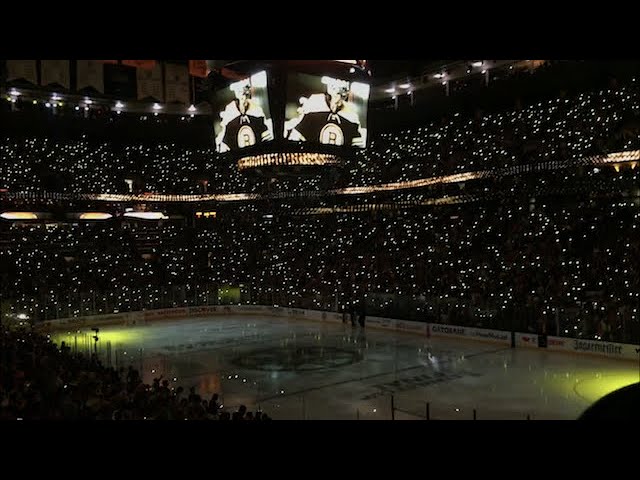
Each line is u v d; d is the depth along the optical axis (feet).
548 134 126.72
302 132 72.33
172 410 41.88
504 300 108.78
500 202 138.21
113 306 137.08
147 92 121.19
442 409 64.18
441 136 151.33
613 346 89.51
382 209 160.56
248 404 67.97
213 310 152.15
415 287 126.41
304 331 123.24
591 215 119.14
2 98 145.48
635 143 110.93
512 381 76.64
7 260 138.82
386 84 132.98
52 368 53.31
